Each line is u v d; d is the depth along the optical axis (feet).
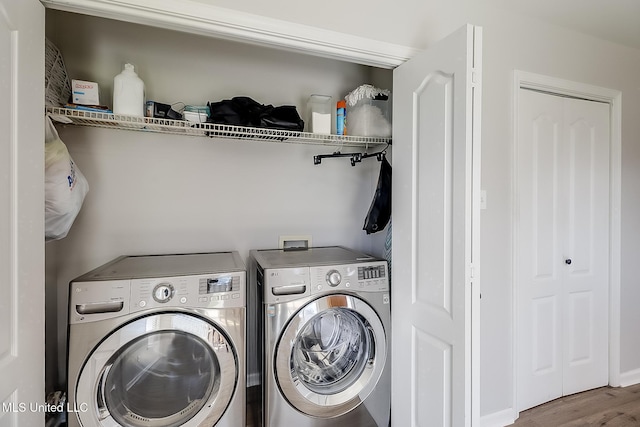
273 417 4.83
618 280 7.86
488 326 6.32
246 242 6.93
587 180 7.64
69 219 4.53
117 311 4.09
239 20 4.17
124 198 6.11
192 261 5.56
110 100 5.94
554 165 7.29
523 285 6.98
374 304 5.41
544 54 6.77
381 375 5.45
